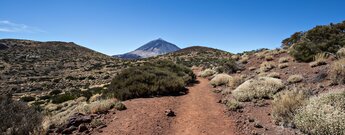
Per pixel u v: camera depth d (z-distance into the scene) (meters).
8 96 9.92
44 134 7.49
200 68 37.78
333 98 8.05
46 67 75.44
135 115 9.59
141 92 14.23
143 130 8.04
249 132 7.89
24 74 62.31
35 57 93.69
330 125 6.55
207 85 19.27
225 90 15.02
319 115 7.00
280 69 18.05
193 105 11.95
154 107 11.04
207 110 10.86
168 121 9.18
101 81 47.09
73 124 8.33
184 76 21.41
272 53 25.41
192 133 8.01
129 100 13.09
